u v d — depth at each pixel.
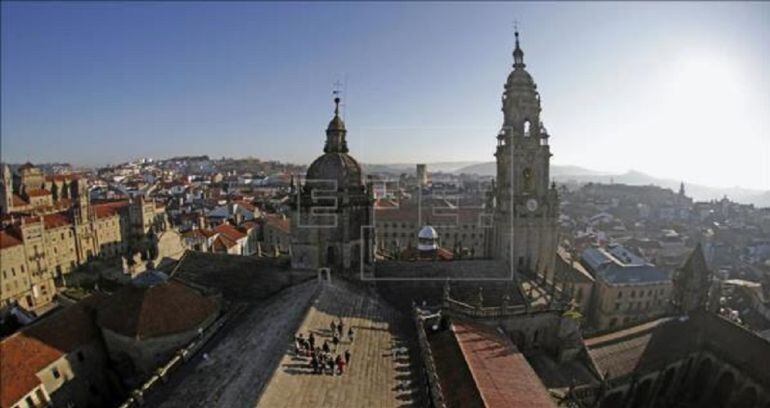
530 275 71.69
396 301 61.25
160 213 170.50
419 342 49.78
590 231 197.38
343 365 42.78
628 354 61.97
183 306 55.59
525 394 42.09
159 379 43.47
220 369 44.22
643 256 158.38
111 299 57.34
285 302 56.66
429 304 60.62
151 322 53.00
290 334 46.19
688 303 74.62
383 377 43.03
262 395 36.22
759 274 121.94
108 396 53.50
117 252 158.38
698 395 64.56
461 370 43.78
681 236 183.62
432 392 37.66
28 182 184.25
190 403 39.16
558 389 53.91
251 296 62.91
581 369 58.91
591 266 122.00
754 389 56.88
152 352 52.28
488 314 58.00
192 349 48.91
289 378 39.44
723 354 61.50
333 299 55.00
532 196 72.19
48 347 49.22
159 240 121.69
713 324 66.75
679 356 62.88
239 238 150.75
